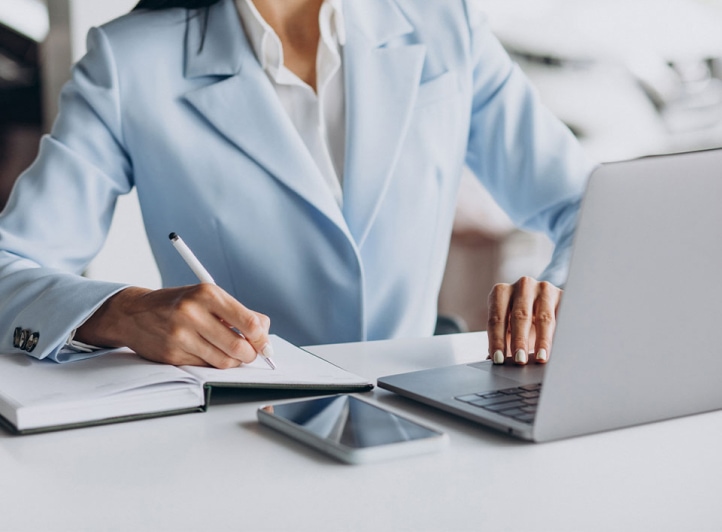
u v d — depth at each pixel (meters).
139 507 0.57
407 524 0.54
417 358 1.03
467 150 1.53
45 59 2.57
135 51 1.28
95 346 0.92
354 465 0.64
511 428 0.70
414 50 1.36
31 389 0.77
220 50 1.29
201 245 1.29
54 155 1.24
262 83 1.28
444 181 1.38
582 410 0.69
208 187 1.26
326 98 1.34
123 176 1.31
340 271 1.28
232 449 0.68
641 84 3.12
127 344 0.88
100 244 1.28
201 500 0.58
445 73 1.39
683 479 0.62
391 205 1.33
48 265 1.18
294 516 0.55
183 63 1.30
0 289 1.01
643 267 0.66
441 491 0.59
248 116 1.26
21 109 2.63
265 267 1.28
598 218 0.63
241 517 0.55
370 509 0.57
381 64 1.34
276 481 0.61
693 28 3.11
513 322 0.94
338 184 1.33
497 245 3.09
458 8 1.44
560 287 1.17
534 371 0.89
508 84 1.47
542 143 1.44
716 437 0.71
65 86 1.30
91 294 0.92
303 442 0.69
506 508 0.57
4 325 0.97
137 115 1.26
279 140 1.26
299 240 1.28
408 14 1.42
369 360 1.02
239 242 1.27
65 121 1.27
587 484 0.61
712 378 0.75
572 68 3.08
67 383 0.79
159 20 1.33
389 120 1.32
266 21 1.32
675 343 0.71
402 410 0.79
